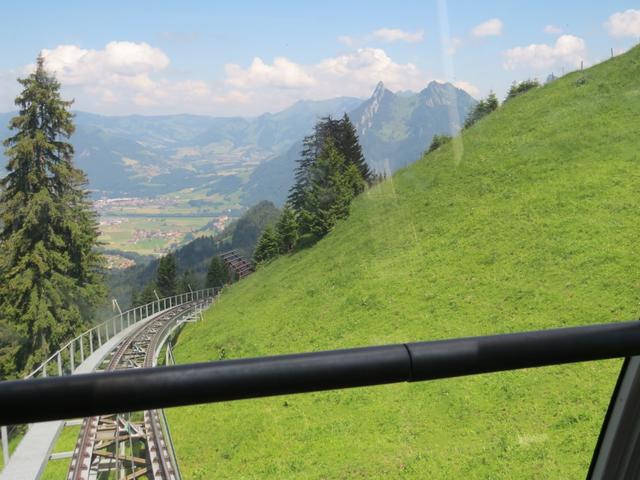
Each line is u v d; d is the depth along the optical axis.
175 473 6.23
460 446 6.69
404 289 10.38
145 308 27.92
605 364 7.64
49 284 9.92
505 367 1.70
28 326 9.80
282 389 1.53
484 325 8.99
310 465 6.59
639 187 13.19
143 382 1.44
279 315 11.72
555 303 9.38
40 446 5.64
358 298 10.55
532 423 6.80
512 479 5.93
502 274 10.41
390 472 6.36
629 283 9.72
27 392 1.36
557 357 1.73
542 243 11.41
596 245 10.95
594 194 12.95
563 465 6.06
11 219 9.80
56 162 9.91
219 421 7.68
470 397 7.61
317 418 7.61
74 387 1.39
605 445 2.55
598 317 8.77
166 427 6.81
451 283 10.28
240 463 6.87
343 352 1.58
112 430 7.14
